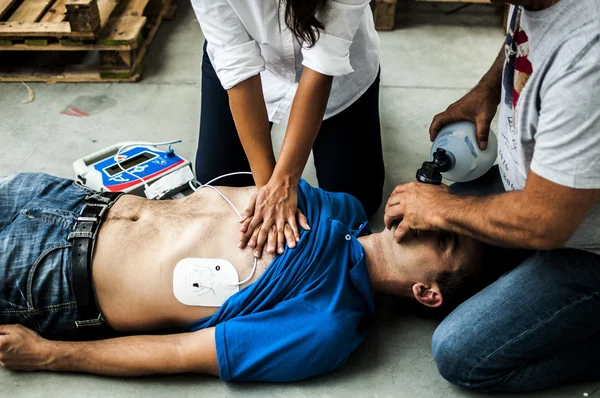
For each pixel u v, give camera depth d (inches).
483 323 62.4
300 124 64.7
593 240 56.2
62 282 62.8
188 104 112.5
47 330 65.6
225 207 67.9
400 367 68.7
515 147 59.6
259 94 66.2
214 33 63.6
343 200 72.9
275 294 63.1
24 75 115.8
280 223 64.6
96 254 63.9
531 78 51.4
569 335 61.7
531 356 63.6
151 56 126.0
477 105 74.7
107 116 107.9
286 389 64.9
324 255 64.1
